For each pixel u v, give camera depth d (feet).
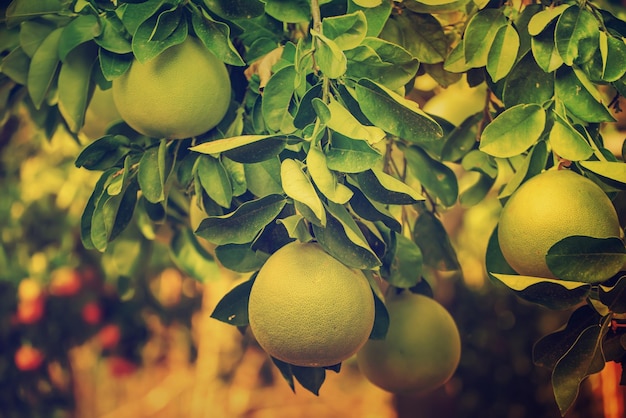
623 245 4.33
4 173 8.96
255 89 4.86
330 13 4.74
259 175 4.76
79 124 4.98
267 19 4.87
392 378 5.13
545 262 4.45
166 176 4.87
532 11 4.91
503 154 4.68
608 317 4.46
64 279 9.14
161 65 4.65
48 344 9.28
